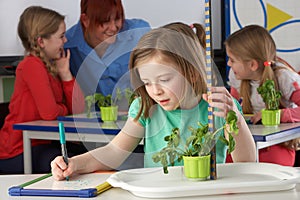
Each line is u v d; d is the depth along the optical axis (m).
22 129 3.04
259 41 3.09
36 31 3.42
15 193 1.36
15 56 4.17
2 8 4.16
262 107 3.09
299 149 3.04
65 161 1.48
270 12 4.11
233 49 3.15
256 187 1.30
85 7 3.62
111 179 1.38
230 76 3.37
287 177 1.38
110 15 3.51
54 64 3.52
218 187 1.28
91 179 1.47
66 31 3.92
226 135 1.40
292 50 4.10
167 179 1.40
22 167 3.33
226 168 1.47
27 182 1.46
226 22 4.17
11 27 4.16
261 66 3.09
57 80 3.47
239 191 1.30
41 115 3.26
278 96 2.78
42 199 1.32
